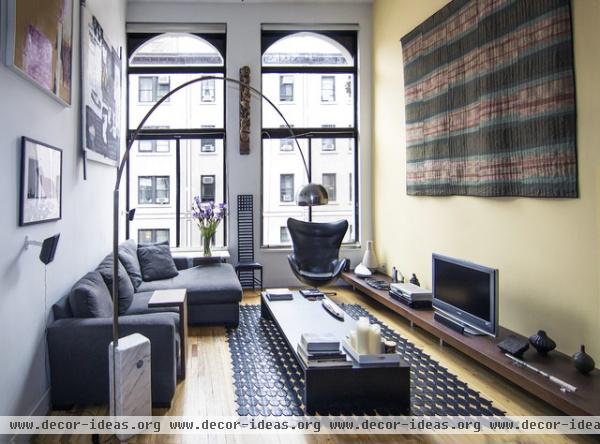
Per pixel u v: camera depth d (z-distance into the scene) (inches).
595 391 99.1
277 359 146.7
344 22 267.1
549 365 114.4
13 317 92.0
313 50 273.4
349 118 276.5
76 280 141.9
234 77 259.9
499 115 145.4
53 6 113.7
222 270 218.7
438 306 160.7
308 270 223.0
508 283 145.8
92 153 156.7
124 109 243.9
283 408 111.3
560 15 120.0
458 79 169.2
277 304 166.4
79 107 145.0
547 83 124.9
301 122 272.1
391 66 239.3
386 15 246.4
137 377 95.8
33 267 103.0
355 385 108.8
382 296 198.8
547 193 125.9
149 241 263.9
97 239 172.2
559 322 124.6
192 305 183.3
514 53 137.7
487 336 140.3
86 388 109.9
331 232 226.8
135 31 251.8
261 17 261.3
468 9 161.3
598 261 111.8
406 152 216.8
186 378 130.7
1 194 86.8
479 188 156.9
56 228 121.5
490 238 154.9
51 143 117.2
